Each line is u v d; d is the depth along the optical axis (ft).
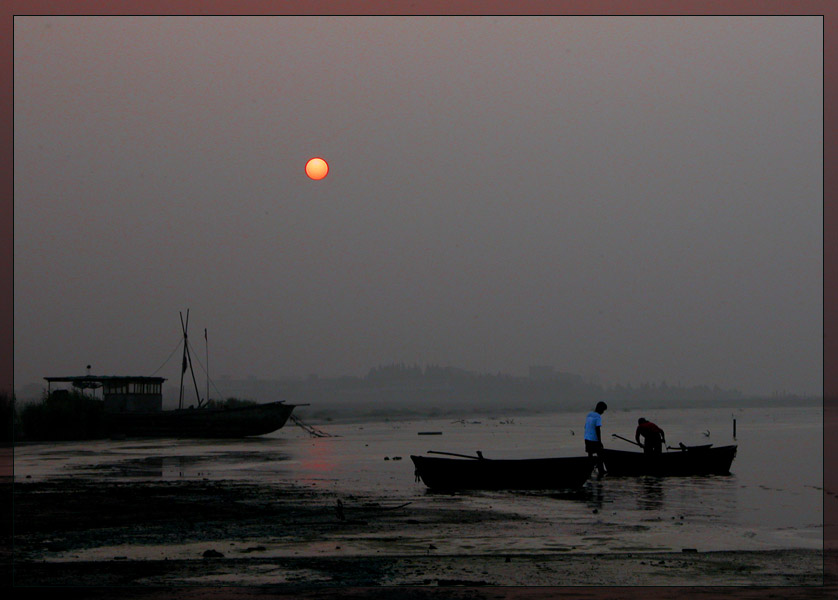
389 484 130.41
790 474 146.20
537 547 72.54
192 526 85.81
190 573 61.26
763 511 96.27
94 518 92.22
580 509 98.43
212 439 317.22
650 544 74.18
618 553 69.41
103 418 312.50
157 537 79.00
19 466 173.17
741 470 155.33
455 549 71.67
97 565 64.49
